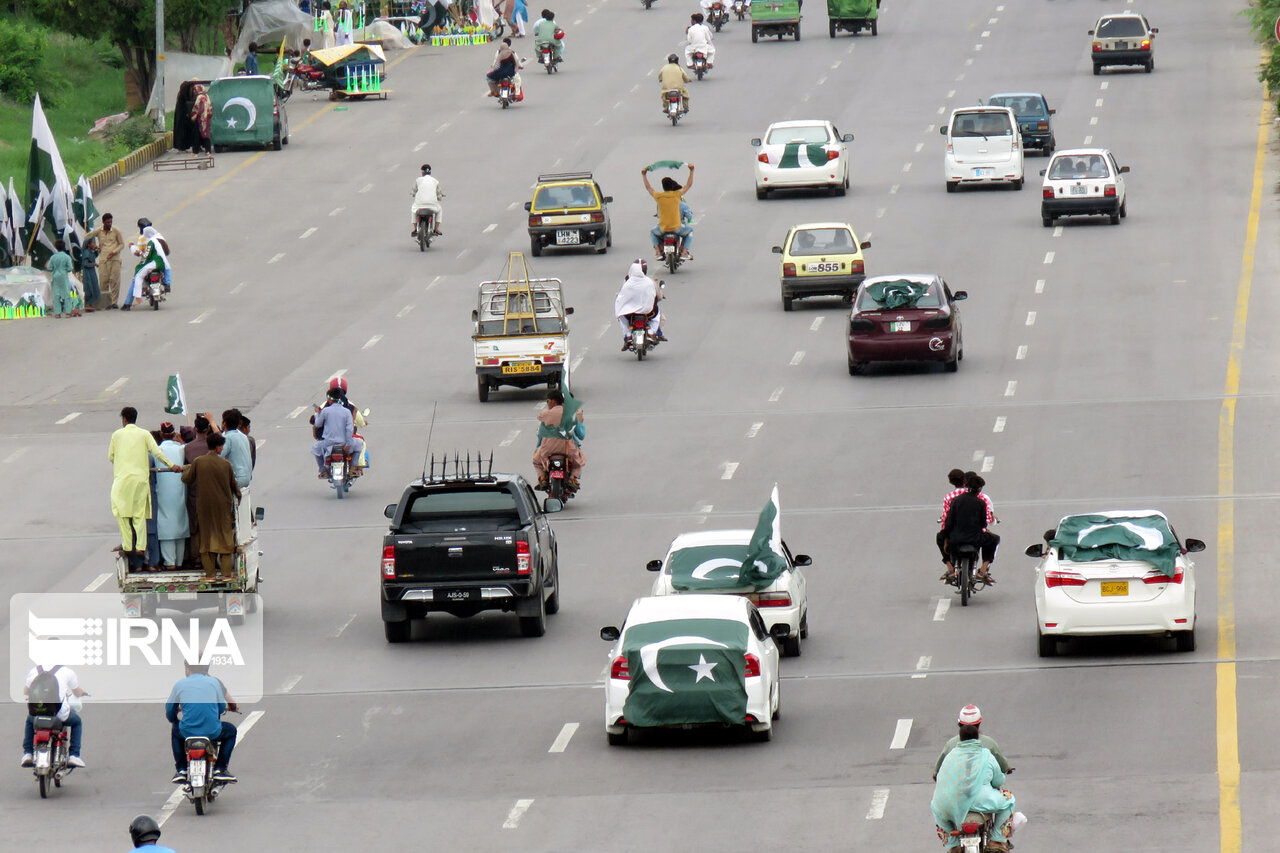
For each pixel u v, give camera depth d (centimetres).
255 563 8269
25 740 6100
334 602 8412
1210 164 17925
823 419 11300
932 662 7162
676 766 6116
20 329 14675
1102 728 6250
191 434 8431
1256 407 11031
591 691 7025
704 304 14450
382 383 12744
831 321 13825
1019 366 12294
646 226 17012
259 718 6875
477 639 7825
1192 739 6075
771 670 6469
